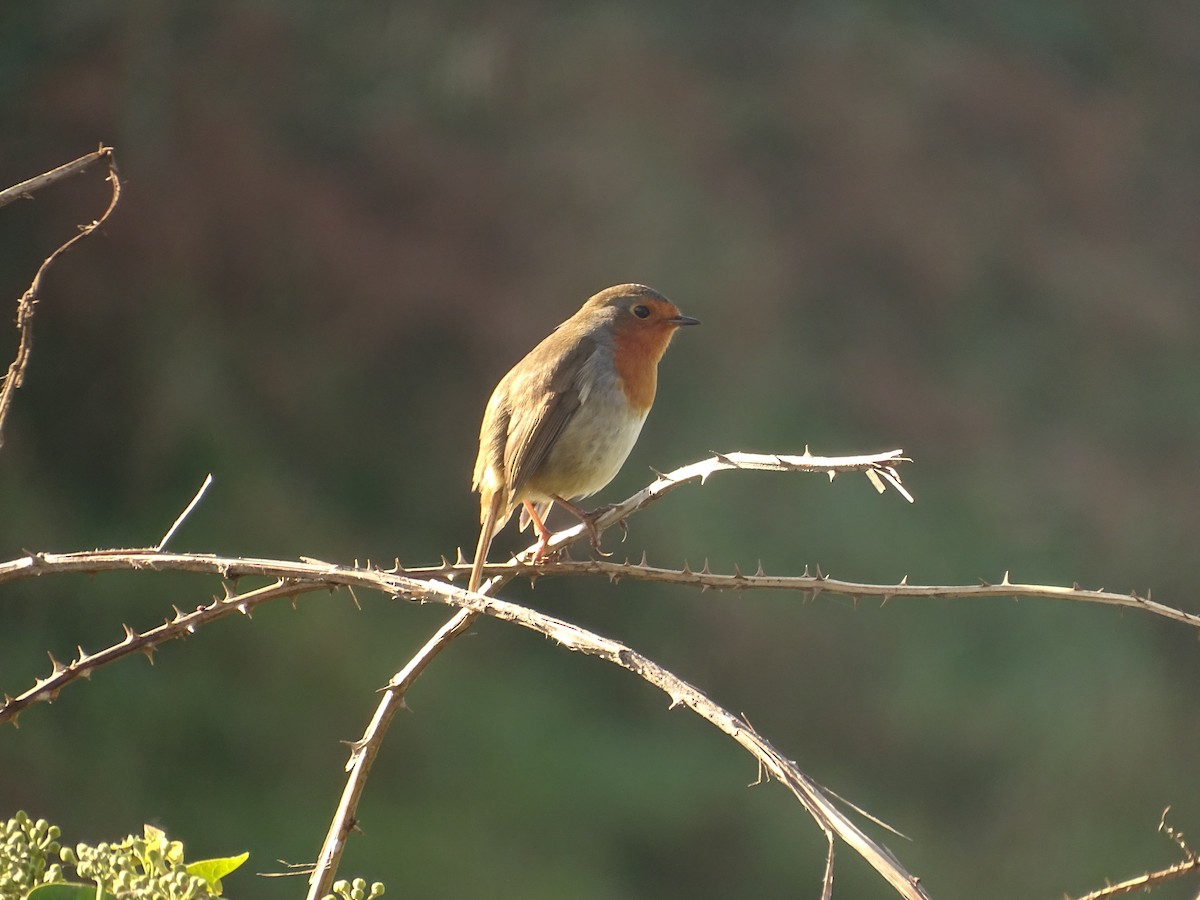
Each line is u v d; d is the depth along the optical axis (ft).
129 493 51.19
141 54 56.13
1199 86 81.15
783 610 55.31
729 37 70.38
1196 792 55.83
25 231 52.75
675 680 7.89
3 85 53.31
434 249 60.34
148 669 44.68
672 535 55.77
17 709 9.61
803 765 52.90
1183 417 69.26
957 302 68.64
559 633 8.41
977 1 78.07
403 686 10.02
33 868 8.64
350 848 43.34
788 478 58.80
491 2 66.39
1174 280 74.95
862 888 47.98
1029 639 56.75
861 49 71.97
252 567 9.62
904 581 10.89
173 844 8.83
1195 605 62.03
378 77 64.59
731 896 48.26
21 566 9.77
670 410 60.03
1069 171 73.26
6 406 10.21
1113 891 9.16
